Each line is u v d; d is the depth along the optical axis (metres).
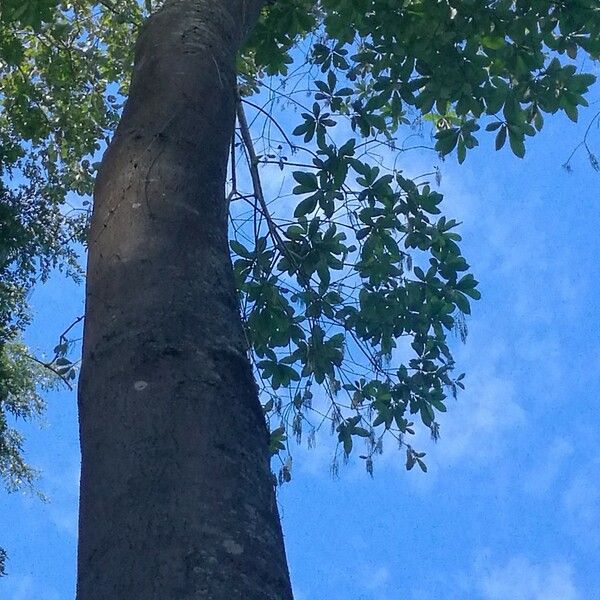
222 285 2.88
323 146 6.36
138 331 2.60
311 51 6.67
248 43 6.52
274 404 6.50
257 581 2.09
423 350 6.85
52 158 9.02
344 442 6.60
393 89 6.41
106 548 2.11
